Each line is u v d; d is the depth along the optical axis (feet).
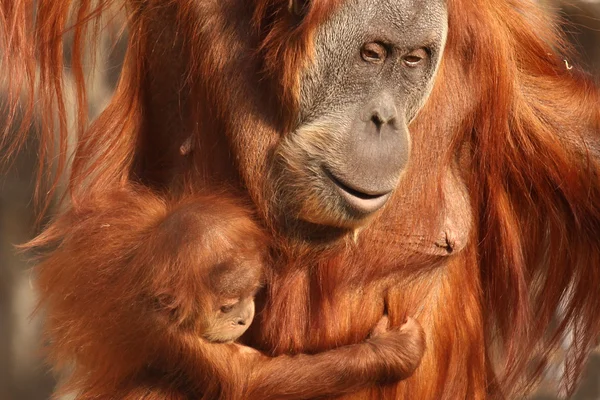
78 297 22.38
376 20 20.58
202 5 21.83
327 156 20.86
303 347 22.89
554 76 25.73
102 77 37.63
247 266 21.42
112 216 22.59
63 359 23.50
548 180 25.12
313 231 22.04
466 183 24.34
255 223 21.84
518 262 25.03
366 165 20.72
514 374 26.91
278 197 21.71
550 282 26.76
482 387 25.32
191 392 22.38
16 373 55.26
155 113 23.88
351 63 20.88
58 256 23.49
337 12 20.76
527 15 26.48
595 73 30.99
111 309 21.71
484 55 23.03
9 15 23.88
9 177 49.57
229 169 22.27
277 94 21.39
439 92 23.07
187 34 22.12
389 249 23.25
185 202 21.93
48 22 23.86
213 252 21.06
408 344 22.63
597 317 26.89
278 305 22.66
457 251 23.84
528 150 24.64
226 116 21.79
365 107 20.93
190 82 22.34
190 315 21.15
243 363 22.11
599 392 49.52
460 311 24.66
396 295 23.65
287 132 21.53
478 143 23.72
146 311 21.33
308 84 21.16
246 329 22.45
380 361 22.35
